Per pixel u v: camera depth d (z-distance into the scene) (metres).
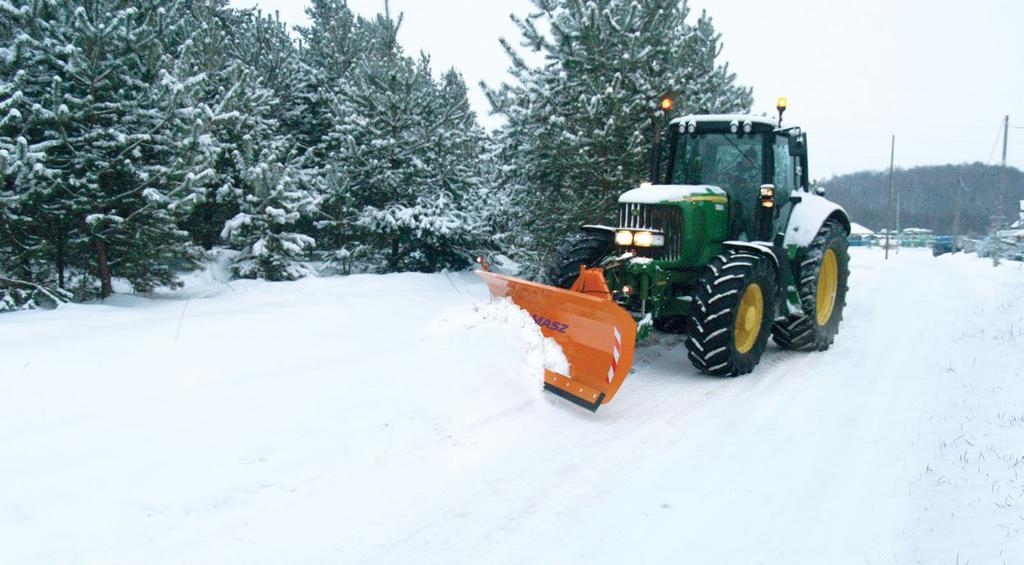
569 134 8.98
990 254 26.00
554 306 5.21
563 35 9.16
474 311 5.75
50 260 8.50
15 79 7.01
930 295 11.48
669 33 9.55
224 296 8.81
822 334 6.77
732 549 2.94
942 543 2.81
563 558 2.87
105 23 7.94
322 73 15.86
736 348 5.67
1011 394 4.52
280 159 13.09
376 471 3.67
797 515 3.24
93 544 2.85
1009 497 3.03
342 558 2.84
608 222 9.65
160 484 3.31
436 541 2.99
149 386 4.68
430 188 13.23
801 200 7.08
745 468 3.80
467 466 3.77
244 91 11.65
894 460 3.87
